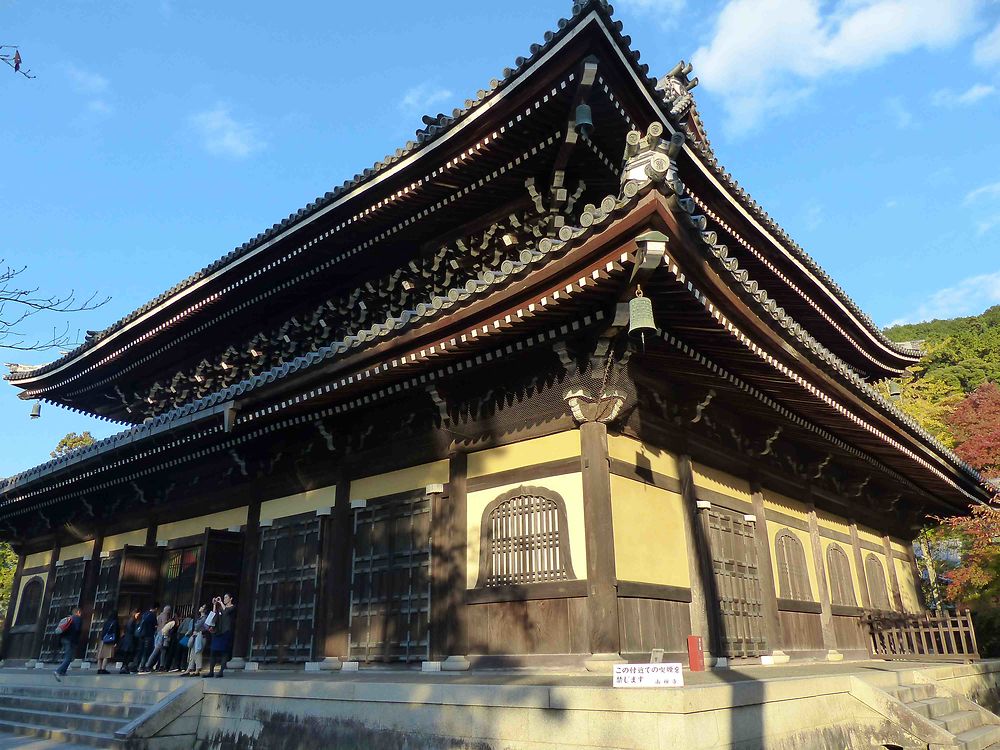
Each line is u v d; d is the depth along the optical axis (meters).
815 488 19.84
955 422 41.44
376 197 16.14
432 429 14.30
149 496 21.31
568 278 9.89
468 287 10.62
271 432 16.33
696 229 9.25
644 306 9.21
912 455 19.16
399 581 13.98
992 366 61.44
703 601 13.25
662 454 13.66
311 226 17.27
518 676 11.05
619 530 11.74
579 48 12.32
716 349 12.00
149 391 27.12
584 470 11.76
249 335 23.03
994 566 25.34
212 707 12.77
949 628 19.23
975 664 17.97
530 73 12.88
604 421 11.93
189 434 16.58
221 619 14.79
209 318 21.98
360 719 10.49
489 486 13.12
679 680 8.30
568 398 11.92
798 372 13.13
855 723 11.70
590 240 9.31
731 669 12.84
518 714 9.03
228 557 17.45
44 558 25.50
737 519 15.64
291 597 16.05
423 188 15.59
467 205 16.22
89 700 15.66
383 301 19.61
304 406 14.39
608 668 10.50
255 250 18.45
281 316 21.77
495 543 12.66
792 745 9.75
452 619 12.79
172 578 19.56
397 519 14.48
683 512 13.77
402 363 12.15
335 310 20.34
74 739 13.59
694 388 13.87
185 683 13.47
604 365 11.62
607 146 14.62
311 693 11.21
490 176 15.23
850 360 24.94
